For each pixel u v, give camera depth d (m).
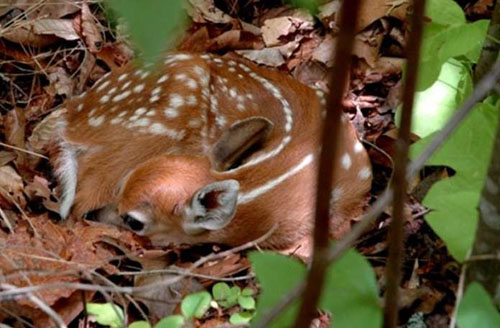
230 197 8.91
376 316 4.15
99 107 10.02
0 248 8.45
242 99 10.29
